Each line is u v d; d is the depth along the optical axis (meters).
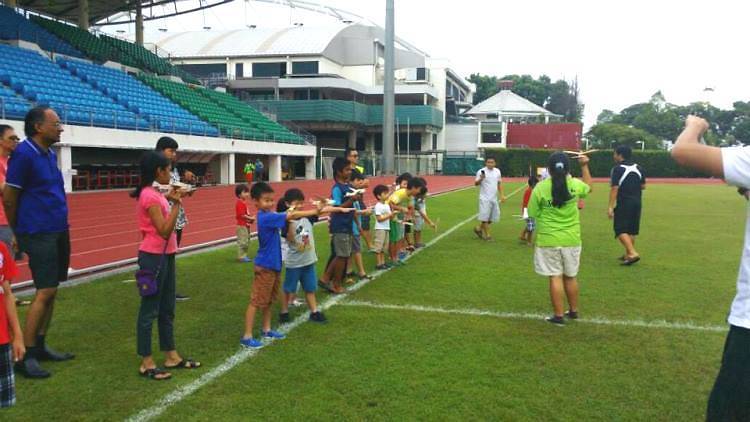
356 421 3.65
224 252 10.24
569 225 5.77
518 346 5.07
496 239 12.00
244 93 48.03
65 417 3.72
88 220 14.37
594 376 4.39
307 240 5.79
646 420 3.69
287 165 39.47
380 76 55.81
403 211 8.95
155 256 4.41
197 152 28.23
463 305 6.49
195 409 3.84
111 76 28.97
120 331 5.53
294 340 5.27
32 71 23.30
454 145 58.09
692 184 39.28
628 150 8.98
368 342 5.19
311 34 52.84
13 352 3.40
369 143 54.91
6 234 5.81
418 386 4.19
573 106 90.06
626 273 8.35
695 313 6.16
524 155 49.41
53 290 4.64
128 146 23.27
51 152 4.75
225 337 5.38
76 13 37.34
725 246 10.95
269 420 3.67
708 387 4.21
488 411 3.79
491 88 85.88
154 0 37.06
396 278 7.97
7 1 30.56
